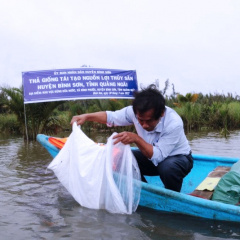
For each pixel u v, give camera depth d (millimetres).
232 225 2785
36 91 9234
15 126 13094
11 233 2623
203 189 3299
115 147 3141
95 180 3111
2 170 5117
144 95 2885
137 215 3012
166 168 3094
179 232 2639
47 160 6070
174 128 3051
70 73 9289
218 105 14984
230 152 6832
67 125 13164
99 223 2814
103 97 9414
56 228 2717
